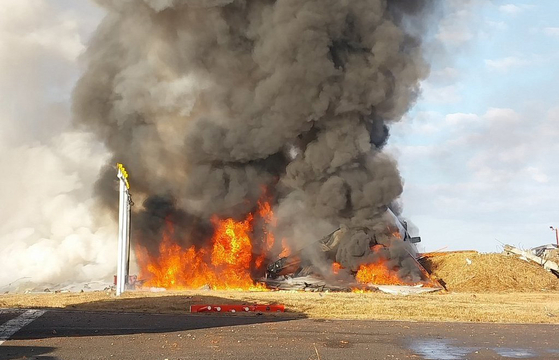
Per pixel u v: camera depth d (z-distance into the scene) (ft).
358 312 78.84
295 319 71.67
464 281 133.08
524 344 53.88
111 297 95.96
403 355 47.09
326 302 89.76
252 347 49.42
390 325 67.05
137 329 60.08
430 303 92.48
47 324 62.64
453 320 73.26
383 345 51.93
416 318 74.38
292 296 99.96
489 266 138.41
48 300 91.45
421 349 50.24
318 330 61.16
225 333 57.72
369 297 101.96
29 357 43.14
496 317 76.13
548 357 47.19
